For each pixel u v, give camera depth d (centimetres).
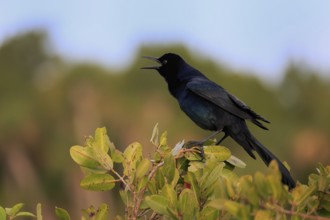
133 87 4078
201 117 1052
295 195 607
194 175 663
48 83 4228
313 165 4128
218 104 1023
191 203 650
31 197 3766
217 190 604
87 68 4122
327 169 702
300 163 4128
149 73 4097
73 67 4197
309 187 647
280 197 568
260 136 4191
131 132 3812
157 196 651
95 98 3988
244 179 583
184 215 648
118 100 3962
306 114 4397
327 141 4169
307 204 662
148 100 4006
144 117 3878
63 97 4009
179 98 1087
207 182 663
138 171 697
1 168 3884
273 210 568
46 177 3794
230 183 605
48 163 3834
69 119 3944
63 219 704
